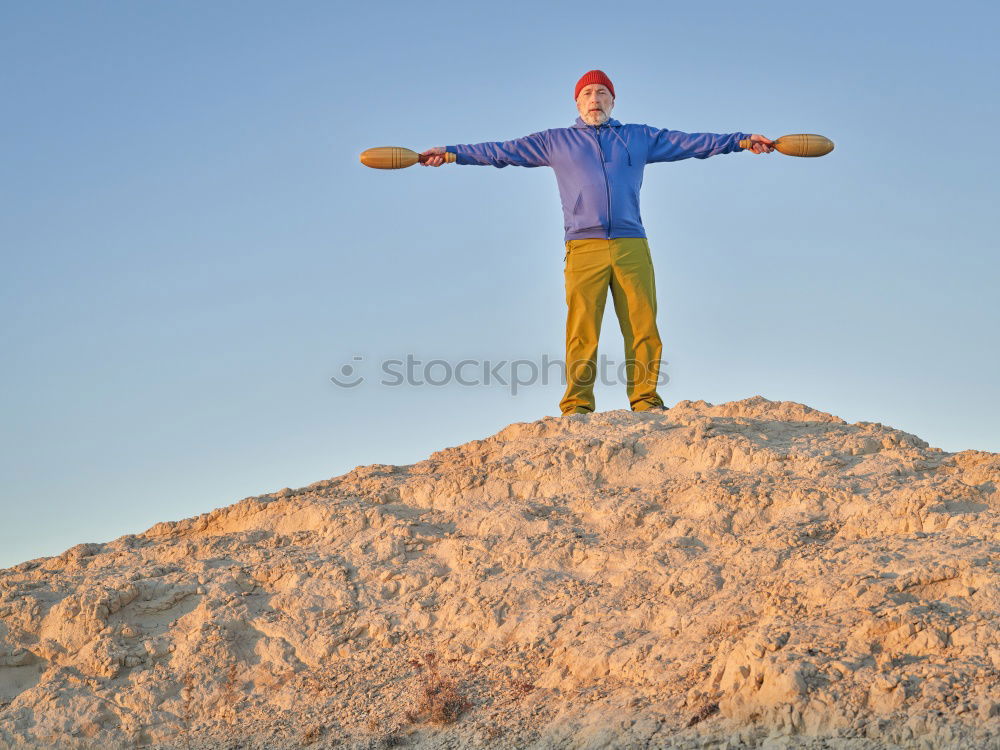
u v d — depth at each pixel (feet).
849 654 22.33
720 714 22.18
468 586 28.63
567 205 35.65
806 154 35.09
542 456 32.73
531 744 23.02
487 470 32.96
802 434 32.96
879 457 31.07
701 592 26.37
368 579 29.66
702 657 24.07
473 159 35.88
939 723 20.24
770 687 21.88
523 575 28.50
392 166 35.32
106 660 27.89
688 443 32.30
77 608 29.12
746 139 35.58
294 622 28.50
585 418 34.83
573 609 27.12
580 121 36.60
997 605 23.02
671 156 36.11
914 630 22.54
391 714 25.23
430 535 30.83
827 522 28.17
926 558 25.05
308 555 30.83
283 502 33.40
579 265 35.55
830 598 24.53
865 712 21.04
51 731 26.53
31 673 28.66
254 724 26.03
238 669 27.66
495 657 26.32
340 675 26.99
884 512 27.84
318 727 25.18
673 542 28.40
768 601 25.04
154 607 29.37
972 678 21.15
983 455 30.09
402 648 27.48
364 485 33.83
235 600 29.35
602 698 23.89
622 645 25.34
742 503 29.32
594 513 30.55
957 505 27.86
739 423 33.45
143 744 26.18
